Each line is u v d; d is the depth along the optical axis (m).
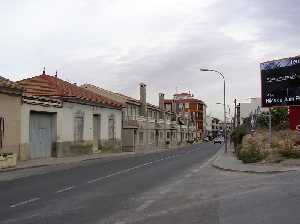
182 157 46.78
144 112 79.56
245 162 31.62
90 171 27.56
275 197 14.15
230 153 52.56
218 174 24.41
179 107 137.12
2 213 12.27
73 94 46.12
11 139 34.72
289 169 24.06
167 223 10.57
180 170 28.08
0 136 33.28
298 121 33.69
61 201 14.41
